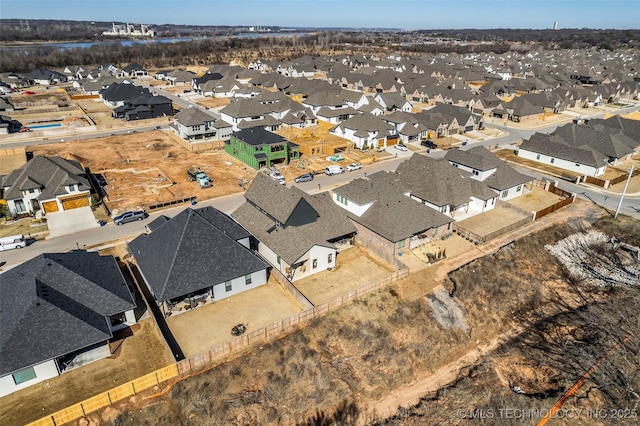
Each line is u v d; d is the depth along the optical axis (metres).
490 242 53.09
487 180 65.50
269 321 39.00
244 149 79.00
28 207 58.75
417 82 158.00
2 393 30.41
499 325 42.25
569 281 49.22
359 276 46.38
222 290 41.62
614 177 76.50
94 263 40.56
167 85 169.75
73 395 30.77
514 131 111.06
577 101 145.62
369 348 36.84
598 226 58.22
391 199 54.44
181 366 32.09
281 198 50.62
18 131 99.44
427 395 33.84
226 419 29.78
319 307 38.91
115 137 97.62
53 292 34.66
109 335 33.53
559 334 40.78
